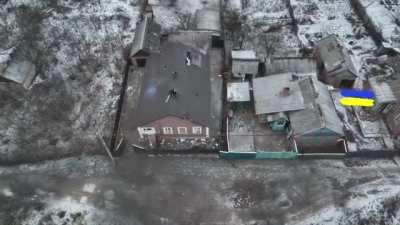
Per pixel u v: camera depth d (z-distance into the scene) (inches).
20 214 1176.2
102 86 1519.4
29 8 1841.8
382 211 1150.3
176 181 1248.2
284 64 1496.1
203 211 1171.9
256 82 1443.2
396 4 1824.6
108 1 1902.1
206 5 1882.4
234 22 1770.4
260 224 1135.0
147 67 1386.6
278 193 1205.7
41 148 1326.3
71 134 1366.9
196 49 1457.9
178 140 1358.3
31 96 1481.3
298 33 1723.7
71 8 1867.6
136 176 1263.5
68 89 1502.2
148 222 1149.1
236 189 1220.5
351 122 1393.9
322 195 1193.4
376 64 1571.1
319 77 1530.5
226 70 1568.7
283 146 1332.4
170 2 1905.8
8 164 1300.4
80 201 1200.8
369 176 1238.3
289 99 1341.0
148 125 1251.2
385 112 1386.6
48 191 1228.5
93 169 1282.0
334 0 1884.8
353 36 1701.5
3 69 1469.0
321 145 1312.7
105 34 1726.1
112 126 1390.3
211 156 1315.2
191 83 1315.2
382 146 1318.9
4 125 1396.4
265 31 1743.4
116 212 1173.7
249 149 1315.2
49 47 1657.2
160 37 1617.9
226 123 1371.8
